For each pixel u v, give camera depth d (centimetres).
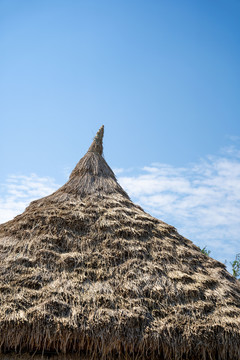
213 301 827
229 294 862
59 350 741
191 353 747
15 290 761
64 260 841
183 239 1026
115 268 850
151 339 730
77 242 905
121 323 734
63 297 759
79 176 1137
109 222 955
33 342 705
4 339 693
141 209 1122
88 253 879
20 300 737
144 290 808
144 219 1011
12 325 696
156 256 903
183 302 806
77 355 739
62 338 709
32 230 915
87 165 1169
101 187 1102
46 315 714
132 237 938
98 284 808
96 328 723
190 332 750
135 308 764
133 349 727
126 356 738
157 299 799
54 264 834
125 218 982
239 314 809
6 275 791
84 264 850
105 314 742
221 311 804
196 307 795
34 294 758
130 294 794
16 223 947
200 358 748
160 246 936
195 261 941
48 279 797
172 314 778
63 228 927
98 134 1262
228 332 760
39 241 878
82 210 998
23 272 805
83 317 734
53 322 711
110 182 1141
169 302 800
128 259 877
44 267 823
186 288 828
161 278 845
